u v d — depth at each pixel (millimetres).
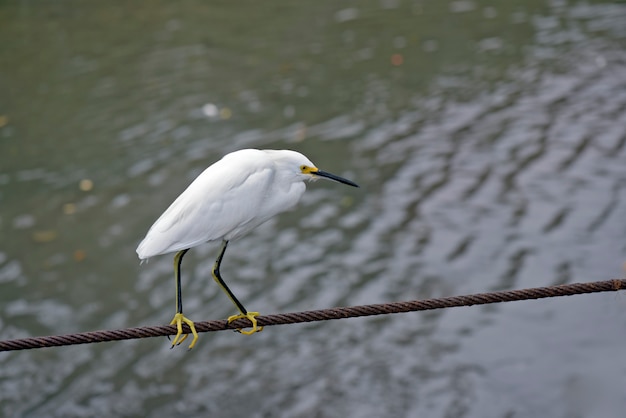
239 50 23594
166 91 21172
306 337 12781
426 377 11711
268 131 18688
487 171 16391
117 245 15070
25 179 17500
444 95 19922
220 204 7016
